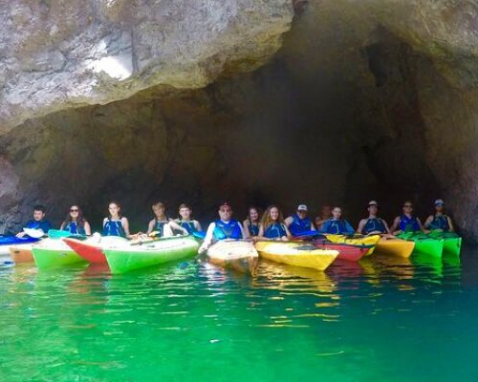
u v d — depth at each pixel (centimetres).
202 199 1285
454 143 946
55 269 655
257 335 381
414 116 1059
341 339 371
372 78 1027
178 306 462
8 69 740
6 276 608
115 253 614
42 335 386
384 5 718
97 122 1055
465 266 661
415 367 322
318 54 959
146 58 710
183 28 692
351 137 1215
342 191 1279
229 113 1147
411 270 632
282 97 1130
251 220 823
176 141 1177
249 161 1255
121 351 354
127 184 1191
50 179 1032
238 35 693
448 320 413
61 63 732
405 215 919
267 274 607
